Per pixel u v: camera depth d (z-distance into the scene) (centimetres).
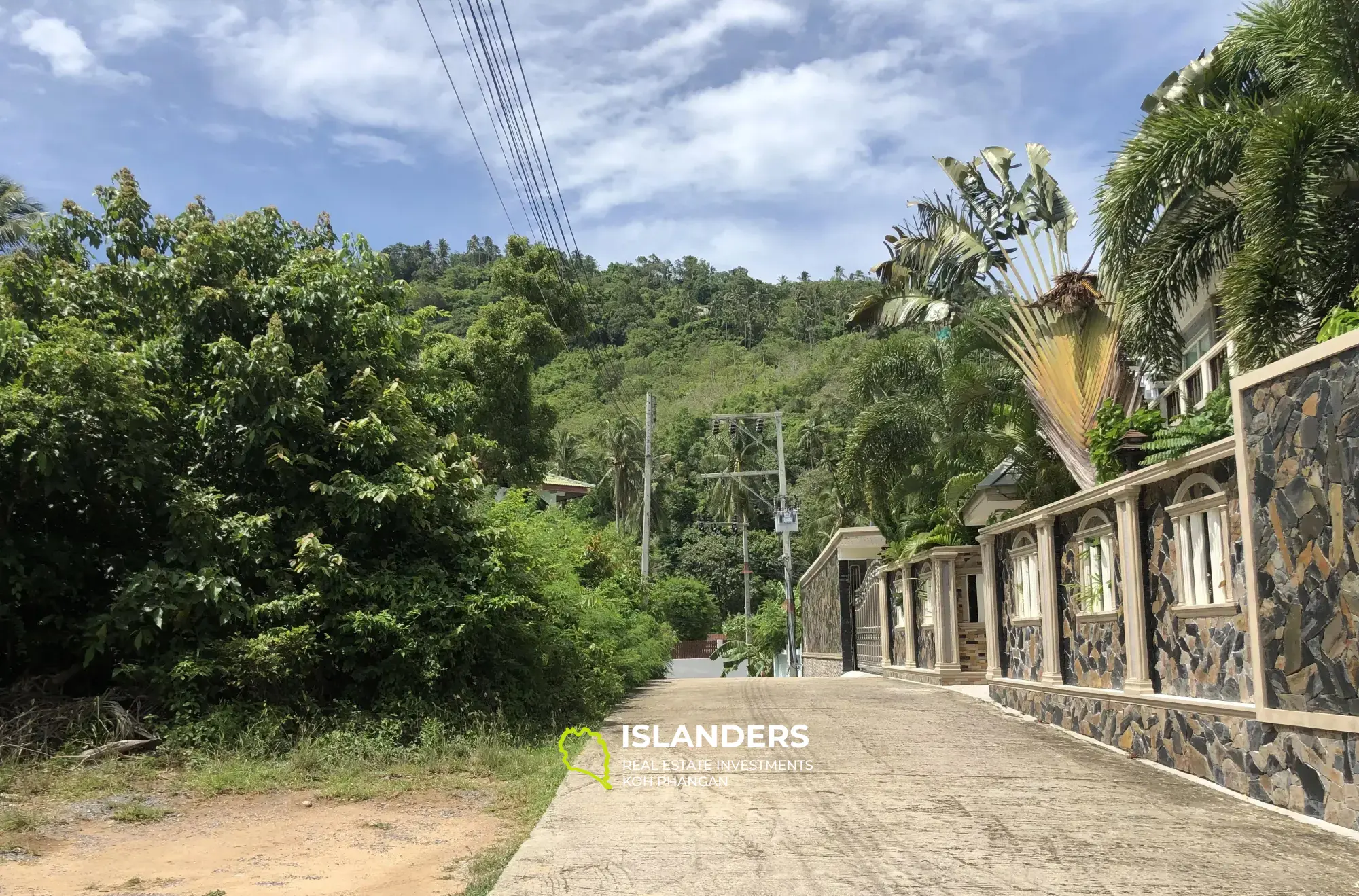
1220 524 801
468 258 11119
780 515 4172
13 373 898
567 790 776
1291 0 962
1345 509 621
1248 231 895
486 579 1054
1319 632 649
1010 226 1762
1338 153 860
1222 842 596
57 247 1100
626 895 493
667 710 1413
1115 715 976
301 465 1008
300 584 983
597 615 1488
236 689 920
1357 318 753
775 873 530
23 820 639
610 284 10675
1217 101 1154
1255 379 705
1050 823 645
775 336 10300
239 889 522
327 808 729
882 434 1908
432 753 910
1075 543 1102
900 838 607
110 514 955
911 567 2155
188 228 1133
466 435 1366
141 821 675
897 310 1866
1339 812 636
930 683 1922
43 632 916
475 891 513
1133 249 1084
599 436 5878
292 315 1041
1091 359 1558
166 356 1013
